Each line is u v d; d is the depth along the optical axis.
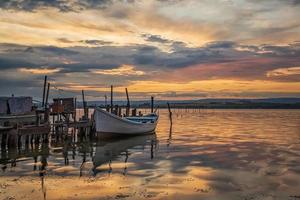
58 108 33.75
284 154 23.97
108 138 34.38
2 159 21.91
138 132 37.81
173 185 14.93
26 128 27.03
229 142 31.88
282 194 13.58
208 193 13.70
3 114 34.56
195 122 71.31
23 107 36.81
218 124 63.00
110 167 19.17
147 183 15.31
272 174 17.14
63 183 15.25
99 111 33.09
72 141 33.16
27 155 23.80
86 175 17.02
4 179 15.92
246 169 18.42
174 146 28.98
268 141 32.66
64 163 20.53
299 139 34.53
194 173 17.42
